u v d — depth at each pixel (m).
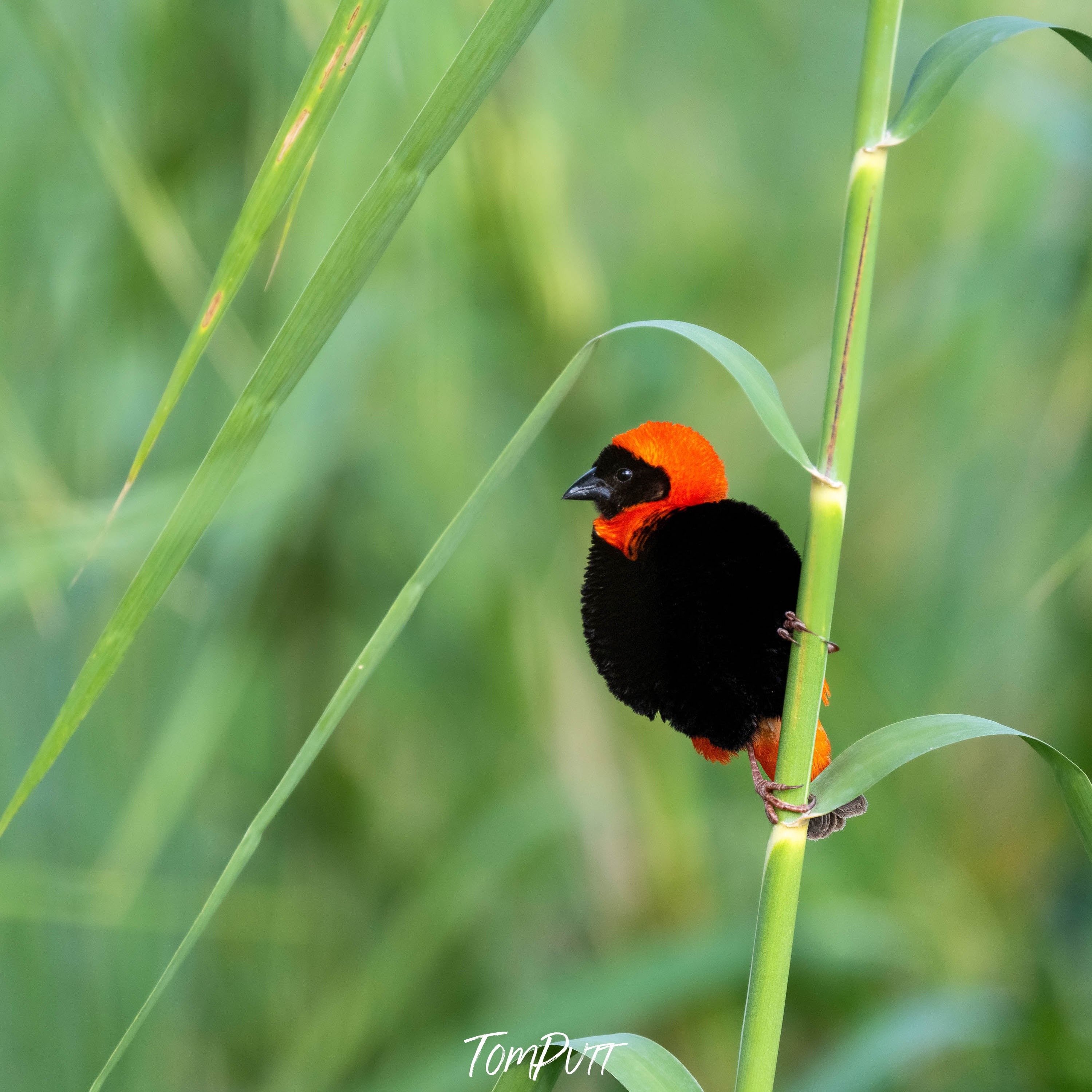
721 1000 4.64
